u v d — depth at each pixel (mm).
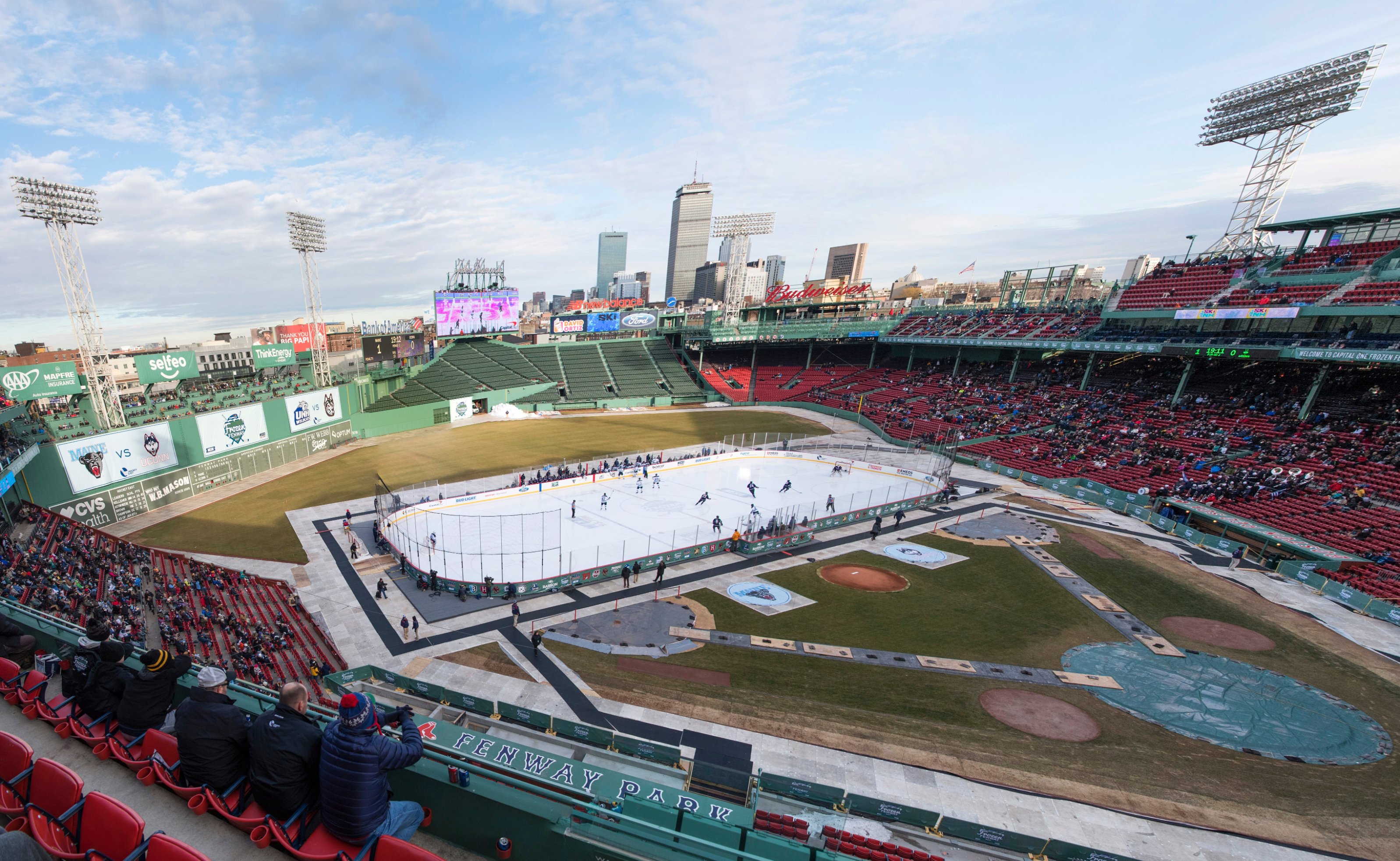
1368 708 25016
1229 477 48875
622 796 14953
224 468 55625
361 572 37188
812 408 99125
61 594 27797
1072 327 80875
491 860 6301
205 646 26688
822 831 16516
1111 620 32469
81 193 45938
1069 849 16531
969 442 70500
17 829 5488
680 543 41906
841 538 44625
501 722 22016
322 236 71188
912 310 117062
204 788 5770
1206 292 67375
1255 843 17906
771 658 28359
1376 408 52281
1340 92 60375
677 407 104750
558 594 34844
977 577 37812
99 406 48531
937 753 21719
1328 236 61750
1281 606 34281
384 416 78312
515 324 110938
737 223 130750
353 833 5105
